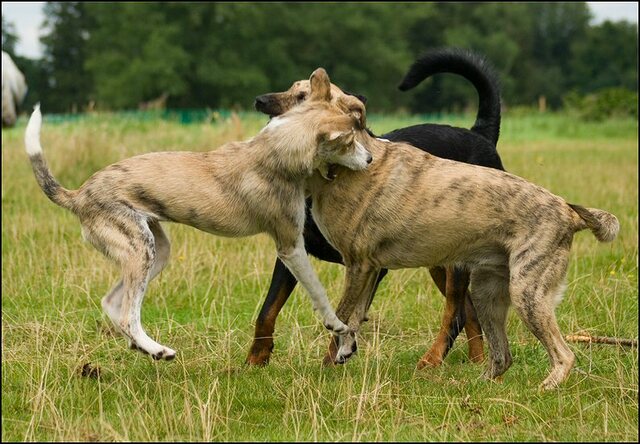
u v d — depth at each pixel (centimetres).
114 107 7962
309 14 8475
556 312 1262
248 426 859
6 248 1591
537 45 12012
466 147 1154
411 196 977
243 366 1040
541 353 1117
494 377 1008
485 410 886
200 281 1414
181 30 7969
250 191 959
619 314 1238
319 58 8806
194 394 887
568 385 948
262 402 920
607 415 847
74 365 999
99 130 2825
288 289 1049
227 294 1337
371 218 984
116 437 774
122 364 1033
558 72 11406
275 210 966
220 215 957
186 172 955
